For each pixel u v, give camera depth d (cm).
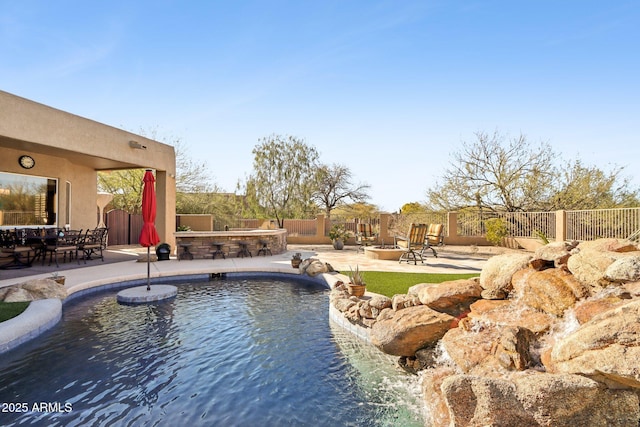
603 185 1555
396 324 449
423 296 483
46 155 1148
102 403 340
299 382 391
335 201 3219
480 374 331
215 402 347
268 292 795
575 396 254
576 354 275
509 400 257
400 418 328
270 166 2144
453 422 262
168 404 341
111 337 509
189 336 517
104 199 1561
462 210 1805
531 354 334
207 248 1202
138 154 1167
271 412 333
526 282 409
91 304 682
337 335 530
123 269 941
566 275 386
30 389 364
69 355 446
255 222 2080
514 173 1745
